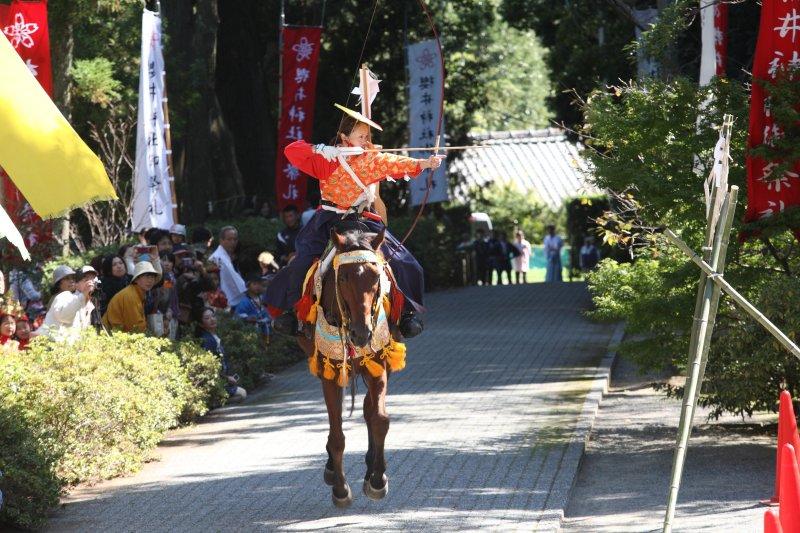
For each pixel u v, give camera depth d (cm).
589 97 2422
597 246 7069
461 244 7162
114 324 2652
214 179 5625
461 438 2362
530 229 9700
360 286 1647
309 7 6053
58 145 1773
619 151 2266
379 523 1717
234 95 6116
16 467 1736
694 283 2298
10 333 2366
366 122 1769
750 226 2084
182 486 2031
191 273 3019
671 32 2405
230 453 2336
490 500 1845
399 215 6962
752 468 2061
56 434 1981
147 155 3547
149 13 3578
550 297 5412
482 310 4991
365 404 1853
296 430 2562
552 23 5788
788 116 2000
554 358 3544
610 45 5031
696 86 2197
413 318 1817
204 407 2684
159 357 2472
